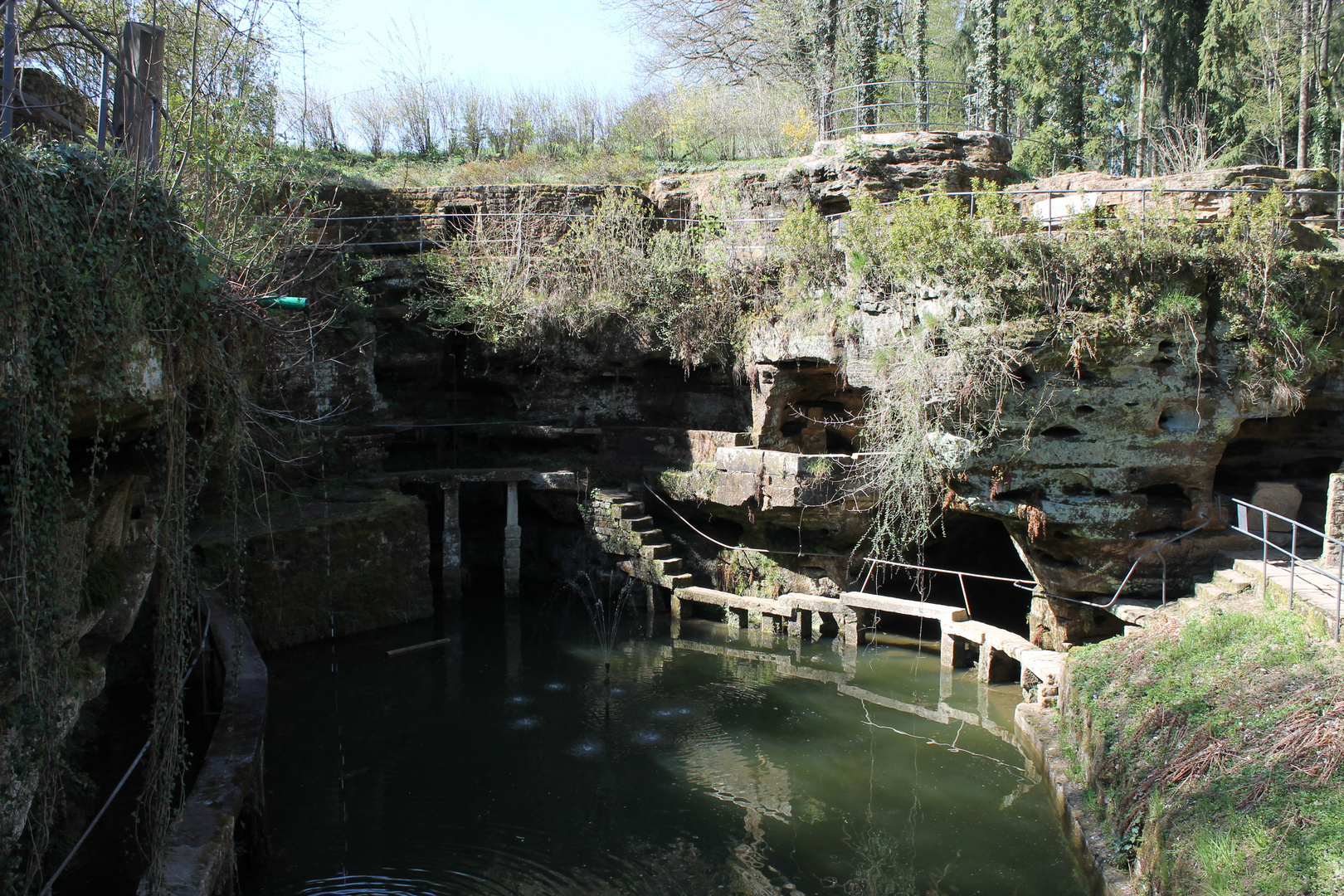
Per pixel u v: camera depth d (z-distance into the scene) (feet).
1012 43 87.20
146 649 38.11
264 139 46.65
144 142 22.82
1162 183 47.91
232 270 27.12
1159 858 21.35
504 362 61.52
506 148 78.38
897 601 46.70
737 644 48.62
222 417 23.58
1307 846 18.06
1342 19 78.02
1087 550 40.32
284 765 34.58
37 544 15.51
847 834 29.86
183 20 34.81
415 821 30.58
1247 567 35.29
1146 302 37.93
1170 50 82.99
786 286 51.44
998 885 26.63
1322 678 23.40
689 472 54.03
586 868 28.02
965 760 34.94
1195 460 39.17
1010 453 39.99
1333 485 30.81
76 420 17.26
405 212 63.82
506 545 55.98
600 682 43.16
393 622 50.72
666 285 57.82
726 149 77.30
